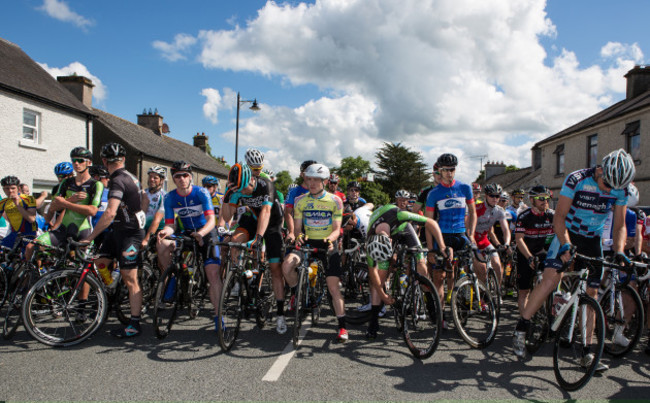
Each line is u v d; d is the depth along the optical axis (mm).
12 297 3746
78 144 14180
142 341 3670
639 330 3252
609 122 15320
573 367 2959
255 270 3914
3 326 3969
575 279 3428
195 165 24094
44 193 5992
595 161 16734
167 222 4246
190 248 4258
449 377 2947
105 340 3688
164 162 20578
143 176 18656
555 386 2809
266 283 4613
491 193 5027
